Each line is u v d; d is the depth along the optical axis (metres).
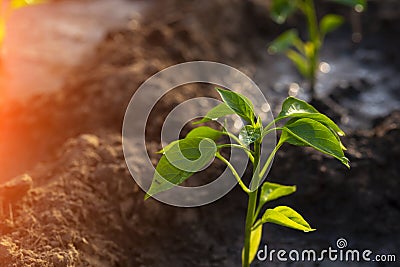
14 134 5.17
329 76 6.35
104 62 6.00
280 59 6.67
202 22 6.63
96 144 4.61
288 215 3.15
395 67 6.52
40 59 6.28
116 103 5.20
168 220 4.36
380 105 5.79
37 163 4.89
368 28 7.09
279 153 4.75
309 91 6.05
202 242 4.34
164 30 6.31
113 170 4.30
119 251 4.00
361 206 4.63
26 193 4.02
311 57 5.83
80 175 4.23
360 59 6.66
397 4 7.27
